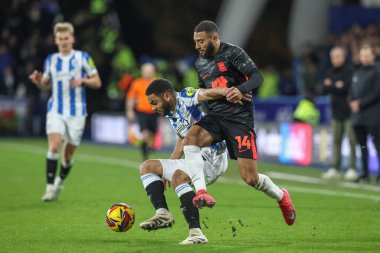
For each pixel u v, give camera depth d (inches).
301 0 2940.5
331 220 1084.5
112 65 3225.9
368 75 1589.6
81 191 1437.0
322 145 1983.3
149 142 1990.7
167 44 3597.4
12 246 866.1
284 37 3627.0
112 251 831.1
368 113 1599.4
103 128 3034.0
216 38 916.6
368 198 1358.3
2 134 3218.5
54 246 866.1
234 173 1849.2
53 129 1283.2
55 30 1300.4
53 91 1296.8
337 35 2763.3
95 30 3265.3
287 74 2839.6
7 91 3235.7
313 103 2073.1
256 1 2984.7
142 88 1967.3
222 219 1091.3
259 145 2247.8
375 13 2903.5
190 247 845.2
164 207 869.2
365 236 942.4
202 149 913.5
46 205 1232.8
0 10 3341.5
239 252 815.7
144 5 3565.5
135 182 1609.3
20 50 3238.2
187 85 2869.1
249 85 884.6
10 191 1432.1
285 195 936.3
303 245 869.8
